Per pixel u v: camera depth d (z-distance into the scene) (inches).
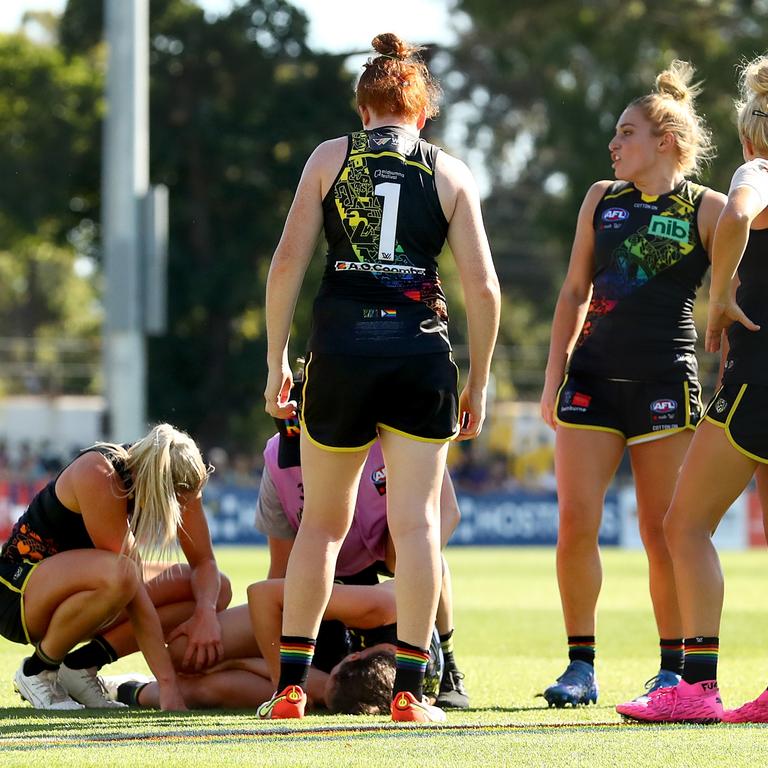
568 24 5472.4
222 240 5561.0
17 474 4515.3
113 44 2341.3
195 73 5585.6
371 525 767.1
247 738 582.6
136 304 2322.8
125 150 2336.4
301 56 5649.6
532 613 1643.7
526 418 4781.0
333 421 645.9
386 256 645.3
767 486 674.8
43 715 710.5
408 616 645.9
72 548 761.0
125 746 559.2
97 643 770.8
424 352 641.6
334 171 655.8
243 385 5526.6
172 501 732.7
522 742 566.9
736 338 661.9
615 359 783.1
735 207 627.8
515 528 3900.1
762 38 5019.7
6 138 5689.0
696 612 657.0
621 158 800.3
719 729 614.5
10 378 5477.4
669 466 780.6
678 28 5319.9
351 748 550.9
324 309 649.0
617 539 3752.5
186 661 762.8
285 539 799.1
